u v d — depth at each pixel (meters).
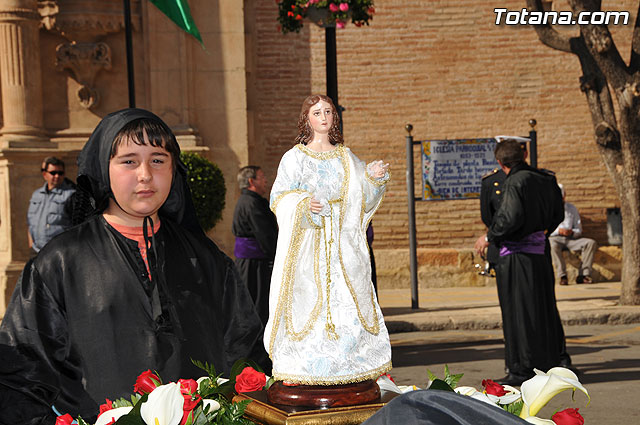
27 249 11.74
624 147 11.59
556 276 14.45
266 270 8.25
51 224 9.70
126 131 2.54
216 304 2.72
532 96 14.98
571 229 14.46
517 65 14.94
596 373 7.81
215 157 12.88
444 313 11.51
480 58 14.93
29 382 2.39
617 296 12.66
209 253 2.78
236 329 2.76
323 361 2.29
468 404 1.62
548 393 2.26
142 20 12.62
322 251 2.38
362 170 2.46
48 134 12.35
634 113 11.38
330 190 2.43
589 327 10.83
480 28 14.91
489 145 12.42
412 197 12.12
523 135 14.98
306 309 2.36
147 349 2.49
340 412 2.17
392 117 14.91
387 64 14.87
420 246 15.09
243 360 2.55
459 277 14.84
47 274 2.52
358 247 2.44
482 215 7.98
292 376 2.29
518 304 7.32
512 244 7.36
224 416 2.23
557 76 14.98
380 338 2.41
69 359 2.48
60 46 12.35
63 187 9.77
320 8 8.07
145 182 2.54
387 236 15.05
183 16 10.40
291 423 2.12
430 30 14.87
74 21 12.14
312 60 14.70
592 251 14.45
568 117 15.00
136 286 2.54
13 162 11.68
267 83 14.62
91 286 2.51
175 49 12.68
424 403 1.64
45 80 12.45
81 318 2.49
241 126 12.91
